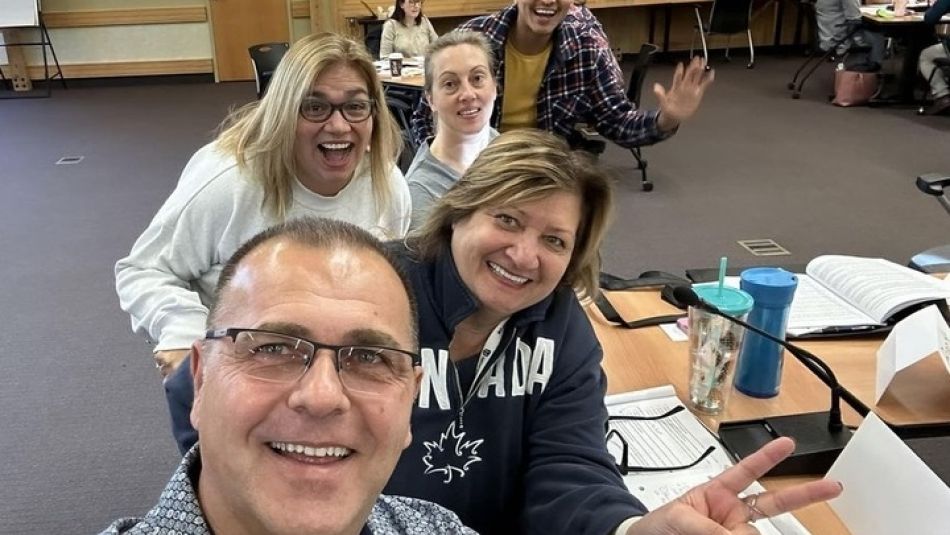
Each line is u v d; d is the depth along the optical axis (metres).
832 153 5.73
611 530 1.07
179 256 1.83
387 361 0.79
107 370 3.09
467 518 1.33
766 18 9.54
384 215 2.06
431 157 2.38
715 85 7.99
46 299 3.67
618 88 2.82
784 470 1.25
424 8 8.51
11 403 2.88
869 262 1.92
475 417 1.28
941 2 6.25
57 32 8.55
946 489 1.01
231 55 8.77
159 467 2.55
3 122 7.15
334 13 8.52
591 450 1.24
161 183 5.33
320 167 1.89
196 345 0.81
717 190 5.03
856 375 1.54
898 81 7.05
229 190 1.81
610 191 1.23
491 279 1.21
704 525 0.90
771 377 1.47
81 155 6.03
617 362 1.63
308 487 0.74
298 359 0.76
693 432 1.38
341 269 0.80
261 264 0.80
